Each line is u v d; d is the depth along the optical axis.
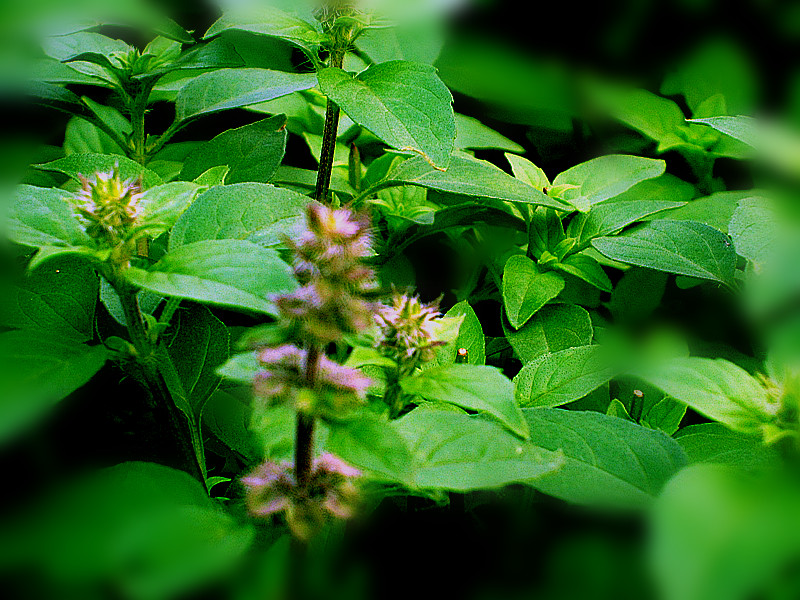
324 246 0.52
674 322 0.65
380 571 0.58
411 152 0.58
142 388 0.61
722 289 0.65
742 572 0.52
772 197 0.59
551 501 0.59
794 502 0.52
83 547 0.54
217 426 0.59
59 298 0.58
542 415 0.56
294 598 0.54
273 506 0.53
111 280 0.55
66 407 0.60
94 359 0.55
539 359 0.59
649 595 0.56
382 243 0.65
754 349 0.63
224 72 0.63
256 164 0.63
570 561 0.57
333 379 0.53
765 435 0.54
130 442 0.60
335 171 0.67
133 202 0.55
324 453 0.54
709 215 0.65
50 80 0.62
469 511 0.59
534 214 0.65
